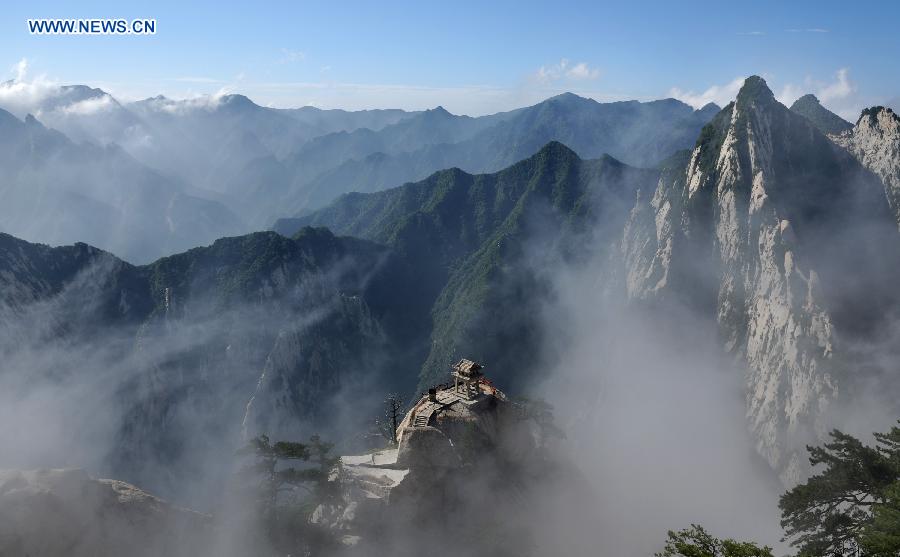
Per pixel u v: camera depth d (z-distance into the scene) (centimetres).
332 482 5772
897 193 12650
